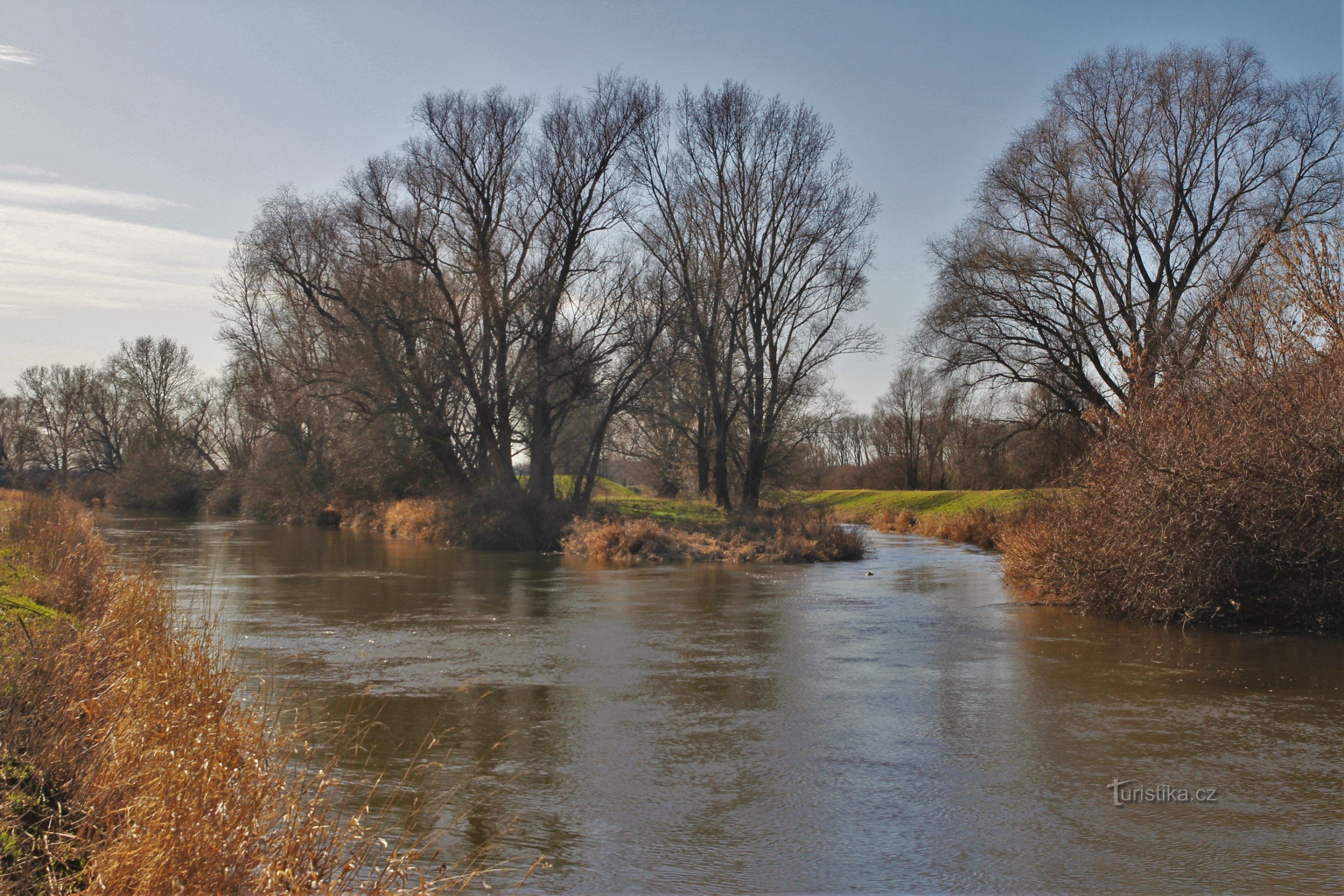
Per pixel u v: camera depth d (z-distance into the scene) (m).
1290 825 6.16
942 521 39.28
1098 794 6.75
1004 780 7.06
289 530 38.28
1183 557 13.59
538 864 5.14
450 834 6.05
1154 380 16.66
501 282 32.69
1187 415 14.39
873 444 101.50
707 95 36.91
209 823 4.29
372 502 39.16
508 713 8.93
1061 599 16.02
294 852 4.37
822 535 27.88
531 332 33.00
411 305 32.16
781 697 9.62
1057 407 32.94
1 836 4.58
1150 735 8.19
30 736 5.68
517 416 36.22
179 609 13.77
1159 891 5.24
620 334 33.97
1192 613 13.61
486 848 5.53
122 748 5.21
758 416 39.53
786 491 50.19
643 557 26.03
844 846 5.89
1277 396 13.52
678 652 12.03
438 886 5.09
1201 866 5.55
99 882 4.11
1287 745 7.87
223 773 4.69
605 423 36.06
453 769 7.30
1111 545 14.69
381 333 32.75
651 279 34.47
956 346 33.88
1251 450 13.26
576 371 33.50
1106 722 8.59
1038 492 19.05
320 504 42.06
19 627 7.79
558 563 24.98
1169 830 6.07
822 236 37.12
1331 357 13.50
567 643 12.64
